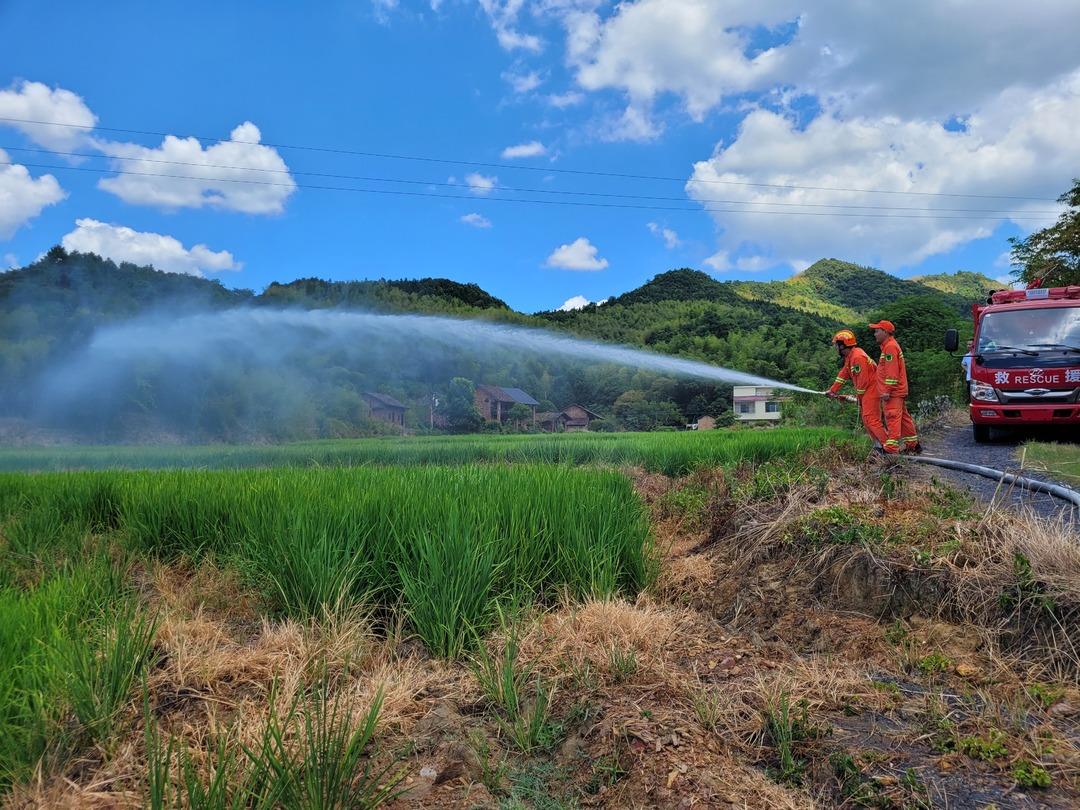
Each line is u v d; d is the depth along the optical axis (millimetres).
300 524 5078
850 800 2590
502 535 5160
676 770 2779
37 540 6516
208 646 4141
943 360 31859
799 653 4129
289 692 3541
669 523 7793
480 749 3104
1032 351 11633
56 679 3230
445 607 4258
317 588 4586
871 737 3016
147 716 2664
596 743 3080
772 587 4828
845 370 10711
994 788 2617
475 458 14938
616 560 5363
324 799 2500
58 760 2930
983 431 12359
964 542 4398
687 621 4688
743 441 12516
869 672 3703
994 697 3285
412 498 5602
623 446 13969
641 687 3570
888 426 10359
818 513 5238
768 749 2988
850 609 4406
